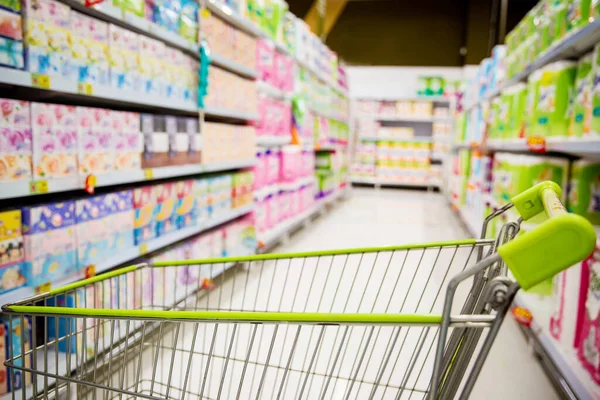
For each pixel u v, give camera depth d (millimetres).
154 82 2113
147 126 2082
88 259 1736
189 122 2424
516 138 2783
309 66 4621
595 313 1526
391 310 2475
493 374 1890
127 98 1896
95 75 1743
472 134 4848
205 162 2619
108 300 1854
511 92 3008
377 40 9055
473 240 1280
